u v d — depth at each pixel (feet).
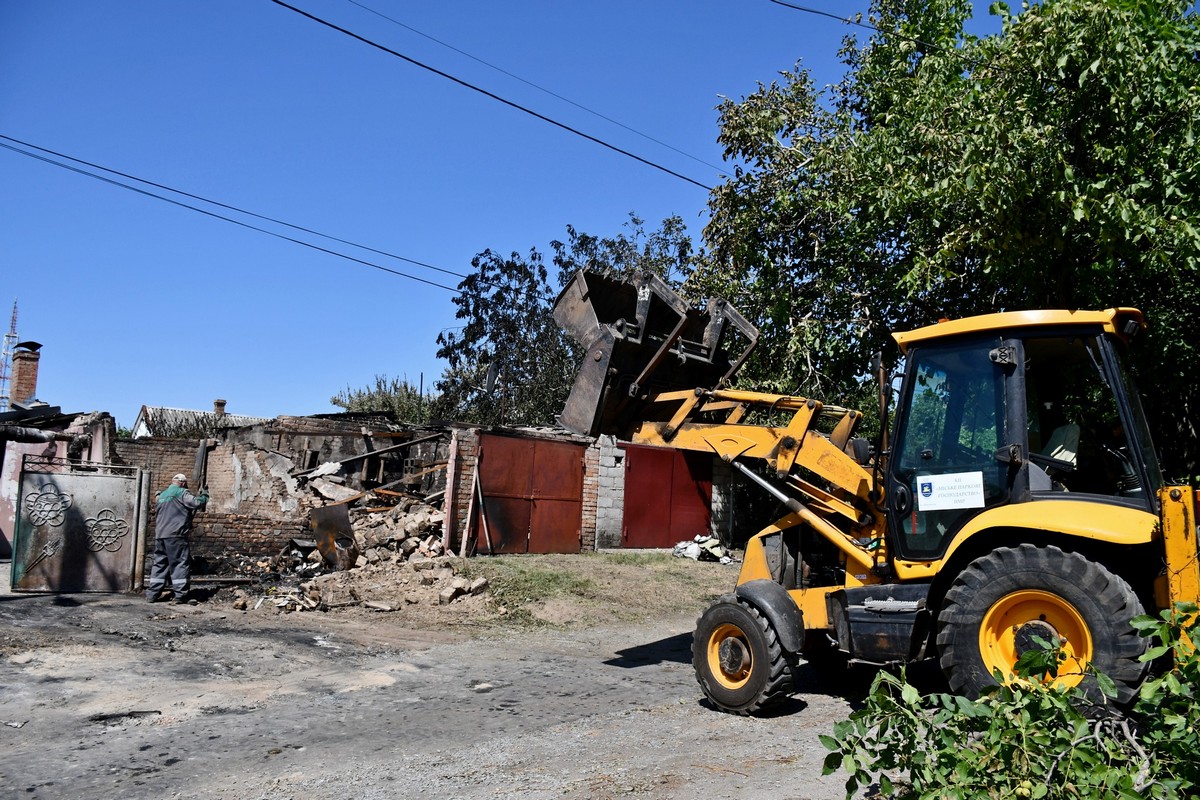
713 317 27.84
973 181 31.58
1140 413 19.71
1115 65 29.96
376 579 41.24
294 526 48.88
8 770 16.90
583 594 42.14
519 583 42.01
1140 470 17.81
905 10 48.44
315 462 59.31
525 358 108.37
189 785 16.15
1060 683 16.31
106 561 38.81
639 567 51.29
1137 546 17.39
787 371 44.62
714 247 50.03
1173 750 10.82
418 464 56.18
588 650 32.17
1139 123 30.94
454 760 17.57
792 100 50.34
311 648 29.73
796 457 23.49
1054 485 19.22
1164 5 33.37
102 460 57.98
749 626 21.07
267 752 18.26
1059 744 10.99
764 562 24.09
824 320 45.24
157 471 63.93
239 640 30.27
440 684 25.27
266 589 40.73
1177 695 11.15
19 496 37.24
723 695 21.44
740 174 49.42
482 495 50.85
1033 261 33.50
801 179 47.50
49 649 27.07
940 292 41.98
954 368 20.13
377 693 23.97
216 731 19.86
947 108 36.70
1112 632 16.12
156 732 19.71
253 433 63.41
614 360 25.30
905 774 15.78
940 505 19.77
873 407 47.14
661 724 20.47
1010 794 10.94
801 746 18.26
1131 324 19.04
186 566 37.76
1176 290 35.58
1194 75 32.17
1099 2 30.14
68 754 18.01
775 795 15.01
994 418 19.29
